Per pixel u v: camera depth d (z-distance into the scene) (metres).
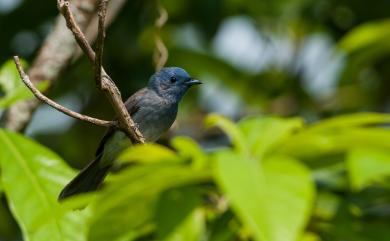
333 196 7.18
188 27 16.94
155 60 12.13
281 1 18.09
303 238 6.52
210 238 6.41
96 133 16.52
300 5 17.97
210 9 16.23
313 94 18.23
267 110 17.98
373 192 7.14
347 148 5.87
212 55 17.97
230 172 4.98
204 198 6.67
